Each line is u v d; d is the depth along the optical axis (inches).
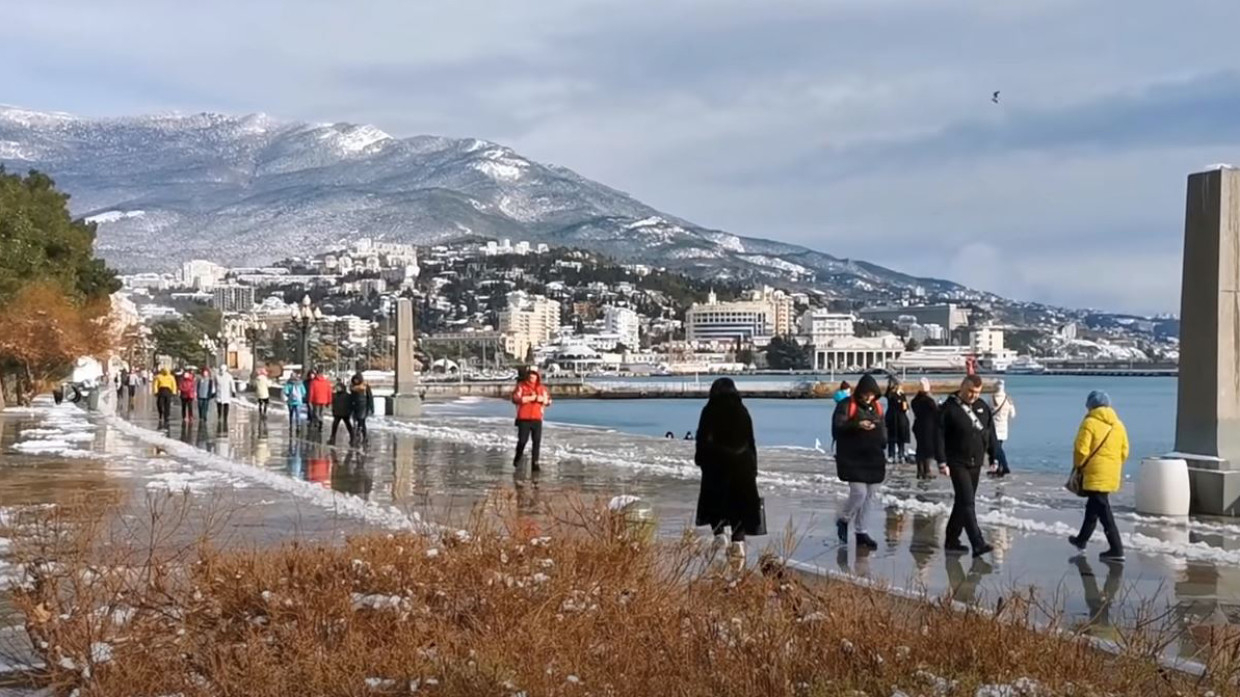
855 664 252.8
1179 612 365.7
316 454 1038.4
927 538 545.3
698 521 453.7
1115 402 4394.7
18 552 333.1
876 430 519.5
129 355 4315.9
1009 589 412.2
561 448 1120.8
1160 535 558.3
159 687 243.8
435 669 247.1
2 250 1966.0
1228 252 639.1
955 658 258.7
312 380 1355.8
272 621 274.5
